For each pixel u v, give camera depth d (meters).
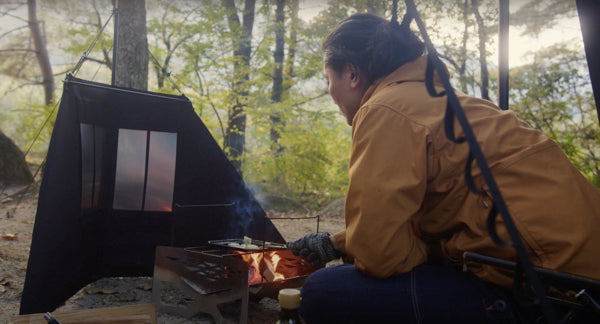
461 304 1.13
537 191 1.03
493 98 8.47
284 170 10.34
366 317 1.22
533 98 8.77
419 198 1.13
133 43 5.81
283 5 10.25
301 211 8.35
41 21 14.11
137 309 1.39
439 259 1.28
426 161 1.12
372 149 1.16
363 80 1.41
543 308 0.64
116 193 2.37
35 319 1.29
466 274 1.16
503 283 1.08
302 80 10.69
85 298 2.20
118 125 2.31
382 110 1.18
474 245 1.11
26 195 6.76
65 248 1.93
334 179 11.67
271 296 1.92
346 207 1.20
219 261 1.72
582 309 0.96
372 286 1.21
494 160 1.08
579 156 8.77
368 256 1.15
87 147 2.10
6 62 14.69
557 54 9.13
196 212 2.38
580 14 1.06
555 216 0.99
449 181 1.13
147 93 2.27
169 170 2.38
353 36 1.38
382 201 1.11
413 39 1.34
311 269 1.97
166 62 10.10
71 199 1.95
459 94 1.25
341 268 1.31
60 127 1.84
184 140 2.37
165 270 1.93
